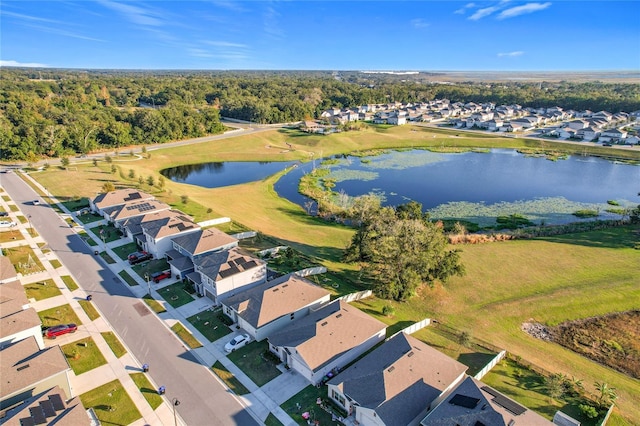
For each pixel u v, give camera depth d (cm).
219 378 3606
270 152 14212
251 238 6762
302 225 7756
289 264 5781
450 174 11769
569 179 11200
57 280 5225
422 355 3572
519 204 9175
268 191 10031
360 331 3994
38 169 10475
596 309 5025
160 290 5044
